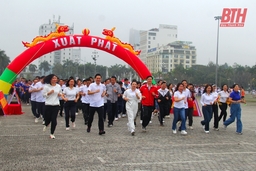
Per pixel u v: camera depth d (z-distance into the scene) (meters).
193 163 7.12
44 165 6.63
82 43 18.62
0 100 16.34
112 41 19.23
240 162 7.30
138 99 11.00
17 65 17.89
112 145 8.98
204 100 11.80
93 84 10.71
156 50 114.19
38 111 13.67
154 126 13.60
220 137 10.88
